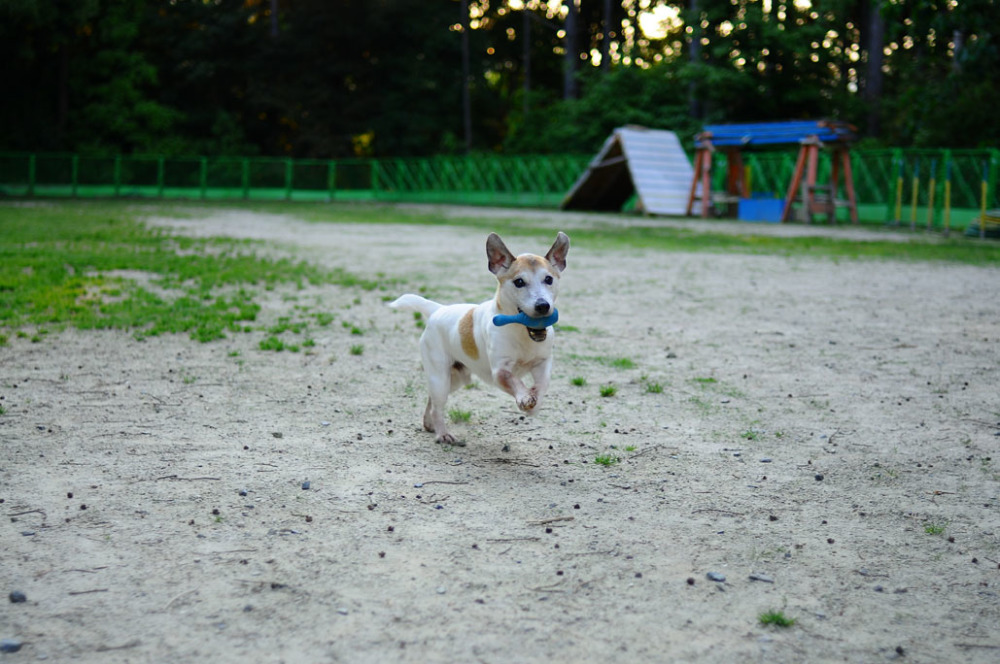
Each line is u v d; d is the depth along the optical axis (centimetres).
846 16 3189
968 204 2041
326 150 3750
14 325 626
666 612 238
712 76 2881
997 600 249
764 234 1730
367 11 3806
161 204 2661
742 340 645
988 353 604
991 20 1491
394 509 310
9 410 422
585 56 4350
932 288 935
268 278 914
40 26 3155
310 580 253
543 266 347
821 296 870
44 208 2166
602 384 507
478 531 292
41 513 297
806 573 265
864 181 2327
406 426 418
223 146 3688
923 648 223
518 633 225
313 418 428
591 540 286
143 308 709
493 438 402
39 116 3388
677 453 382
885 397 484
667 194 2439
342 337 634
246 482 334
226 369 525
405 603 240
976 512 316
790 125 2183
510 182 3206
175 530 286
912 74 2739
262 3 4006
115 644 216
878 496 332
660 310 778
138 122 3578
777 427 425
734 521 305
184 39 3766
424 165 3478
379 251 1273
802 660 216
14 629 222
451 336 381
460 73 3975
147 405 441
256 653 214
